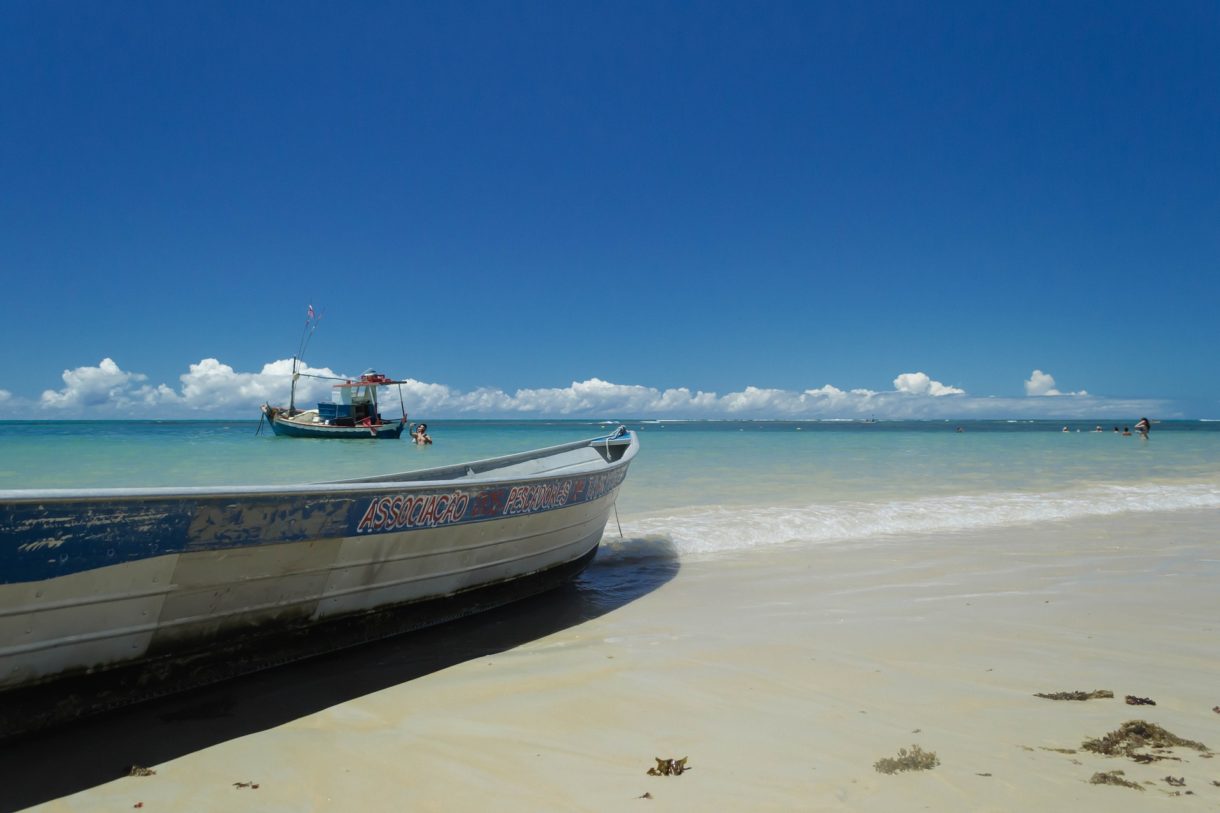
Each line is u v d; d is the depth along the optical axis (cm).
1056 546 898
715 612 606
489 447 3391
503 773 320
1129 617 570
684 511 1112
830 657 477
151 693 399
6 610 326
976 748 330
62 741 355
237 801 299
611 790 300
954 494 1370
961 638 516
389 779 317
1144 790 283
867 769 312
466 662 482
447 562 547
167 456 2259
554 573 686
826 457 2392
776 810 277
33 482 1461
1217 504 1288
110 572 354
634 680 440
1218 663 457
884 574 745
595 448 1041
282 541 420
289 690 428
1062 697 398
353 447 3350
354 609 491
